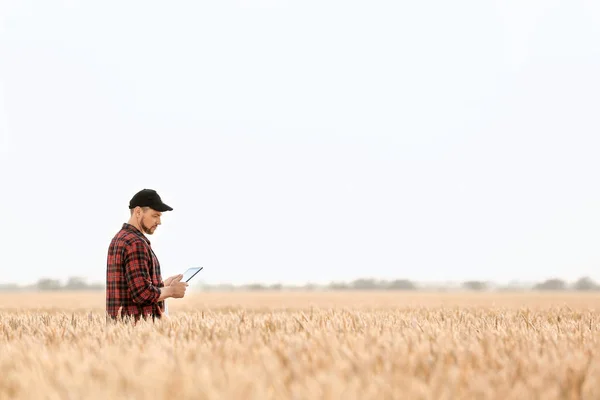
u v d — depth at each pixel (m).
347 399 3.30
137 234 7.77
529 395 3.54
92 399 3.33
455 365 4.38
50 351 4.93
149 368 3.86
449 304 20.47
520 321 8.60
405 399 3.42
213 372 3.87
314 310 11.23
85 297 39.97
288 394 3.52
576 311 11.99
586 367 4.33
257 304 23.12
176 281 7.76
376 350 4.74
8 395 3.68
